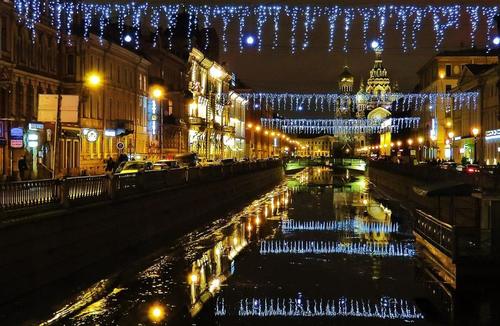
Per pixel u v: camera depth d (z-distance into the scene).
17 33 44.50
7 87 42.34
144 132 71.44
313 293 22.05
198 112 94.19
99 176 24.08
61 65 52.00
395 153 153.12
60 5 47.78
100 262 23.31
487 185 25.86
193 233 35.72
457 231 21.66
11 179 39.00
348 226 39.91
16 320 16.66
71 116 32.56
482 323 18.52
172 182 36.28
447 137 102.81
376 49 53.09
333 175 125.00
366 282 23.69
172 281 23.02
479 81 85.19
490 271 21.36
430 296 21.59
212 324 18.16
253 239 34.03
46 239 18.86
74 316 18.11
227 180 53.62
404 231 37.44
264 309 19.80
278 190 75.62
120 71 63.62
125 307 19.28
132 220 27.48
